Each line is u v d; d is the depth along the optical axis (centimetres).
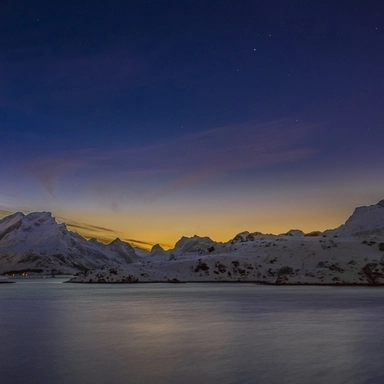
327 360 2364
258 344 2838
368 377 2030
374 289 10650
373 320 4059
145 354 2553
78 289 12081
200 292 9694
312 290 10244
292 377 2041
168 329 3572
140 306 5931
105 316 4619
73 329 3622
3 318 4491
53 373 2150
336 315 4509
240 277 17412
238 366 2250
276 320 4119
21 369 2233
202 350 2658
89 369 2217
